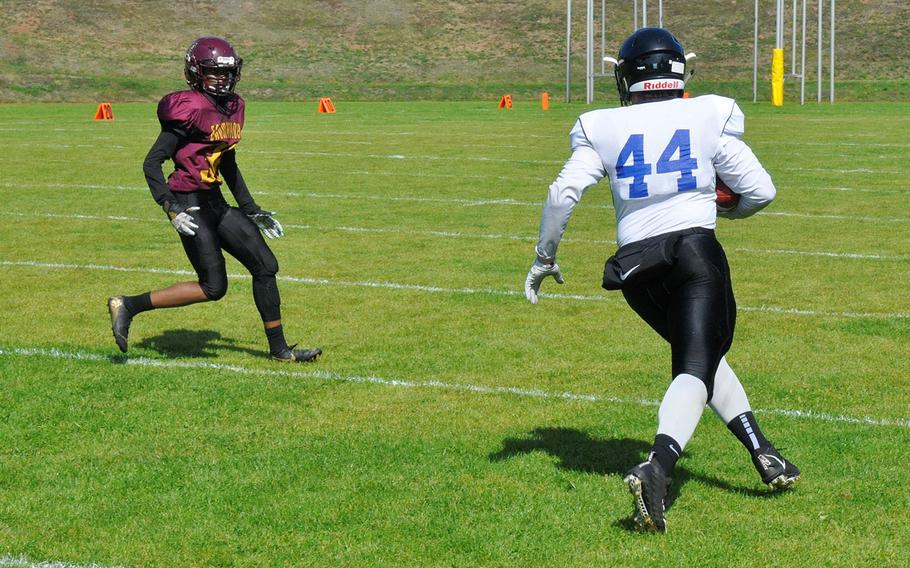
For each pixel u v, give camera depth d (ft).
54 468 33.76
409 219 88.17
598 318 54.70
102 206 94.84
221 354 47.80
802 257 71.26
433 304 57.98
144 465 34.04
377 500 31.12
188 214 43.39
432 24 405.59
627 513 30.17
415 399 41.11
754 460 31.50
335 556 27.48
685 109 30.50
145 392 41.78
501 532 28.86
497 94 333.83
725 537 28.58
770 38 376.89
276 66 370.53
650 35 31.35
